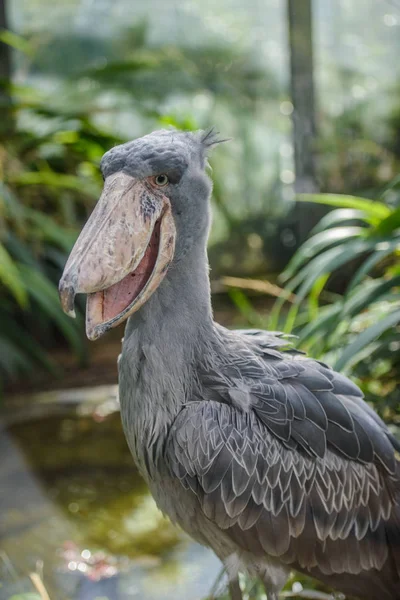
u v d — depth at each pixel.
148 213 2.21
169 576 3.53
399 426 3.26
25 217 5.90
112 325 2.22
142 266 2.29
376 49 6.41
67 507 4.13
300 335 3.49
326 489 2.47
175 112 6.18
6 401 5.45
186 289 2.38
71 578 3.56
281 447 2.43
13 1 6.90
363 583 2.60
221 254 6.75
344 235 3.55
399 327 3.39
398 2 6.09
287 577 2.62
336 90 6.62
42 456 4.65
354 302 3.32
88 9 6.91
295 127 6.64
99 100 6.91
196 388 2.46
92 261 2.12
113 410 5.25
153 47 6.97
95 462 4.61
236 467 2.37
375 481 2.55
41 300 5.60
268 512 2.43
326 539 2.50
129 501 4.21
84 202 6.52
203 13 6.93
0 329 5.82
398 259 4.05
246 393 2.44
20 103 6.16
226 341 2.56
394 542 2.61
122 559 3.71
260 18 6.75
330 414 2.48
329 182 6.61
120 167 2.23
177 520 2.61
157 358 2.39
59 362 6.10
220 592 3.20
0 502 4.20
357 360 3.38
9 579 3.55
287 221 6.78
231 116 6.93
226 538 2.52
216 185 6.55
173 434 2.40
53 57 6.99
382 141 6.48
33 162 6.36
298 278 3.61
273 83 6.81
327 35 6.52
